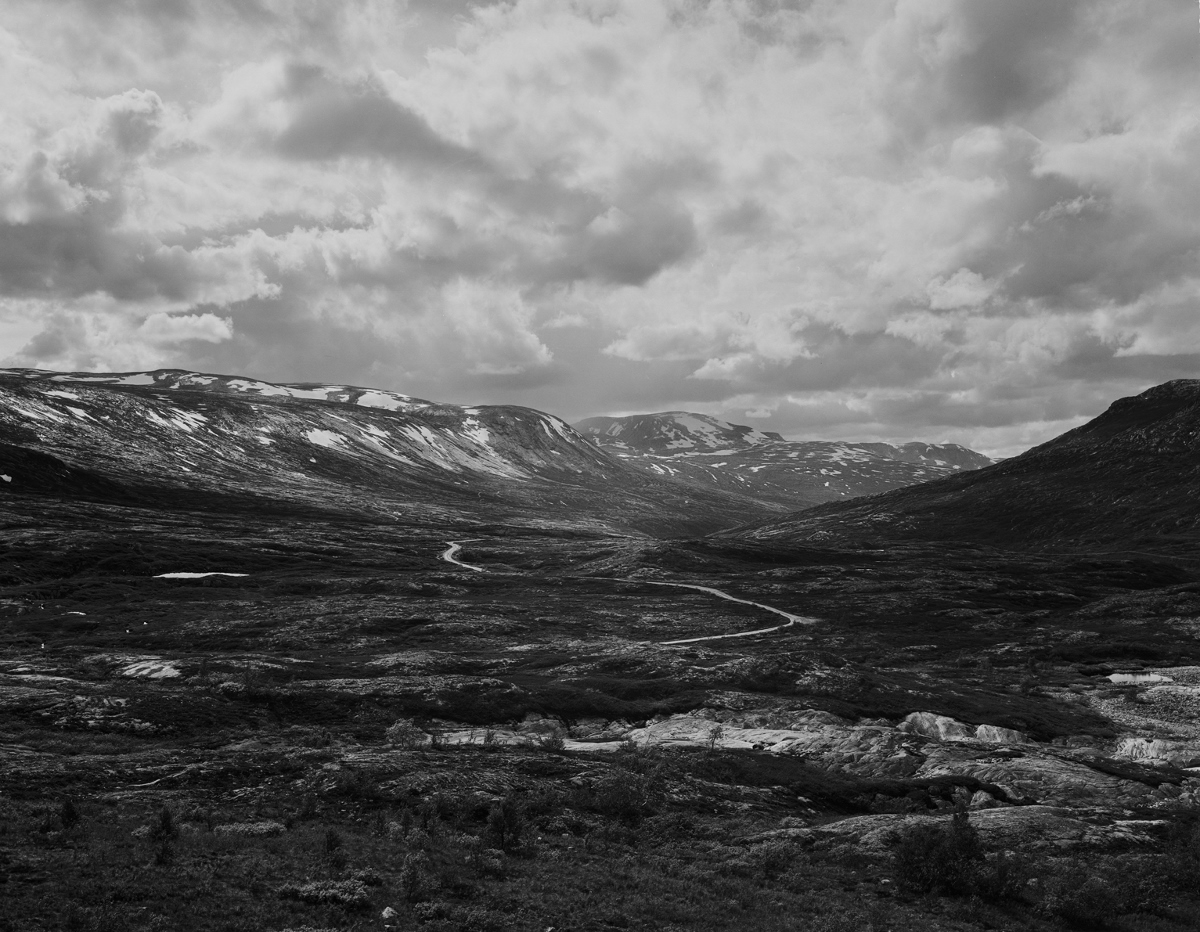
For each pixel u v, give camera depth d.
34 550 171.62
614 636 137.12
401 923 26.25
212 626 124.50
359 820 39.28
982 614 167.00
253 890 27.44
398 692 78.44
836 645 133.50
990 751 69.25
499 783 47.66
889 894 36.53
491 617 140.88
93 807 36.56
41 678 74.00
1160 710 94.75
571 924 28.27
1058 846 45.56
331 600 152.38
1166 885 40.78
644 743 68.94
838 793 56.44
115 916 23.42
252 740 56.91
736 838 43.44
